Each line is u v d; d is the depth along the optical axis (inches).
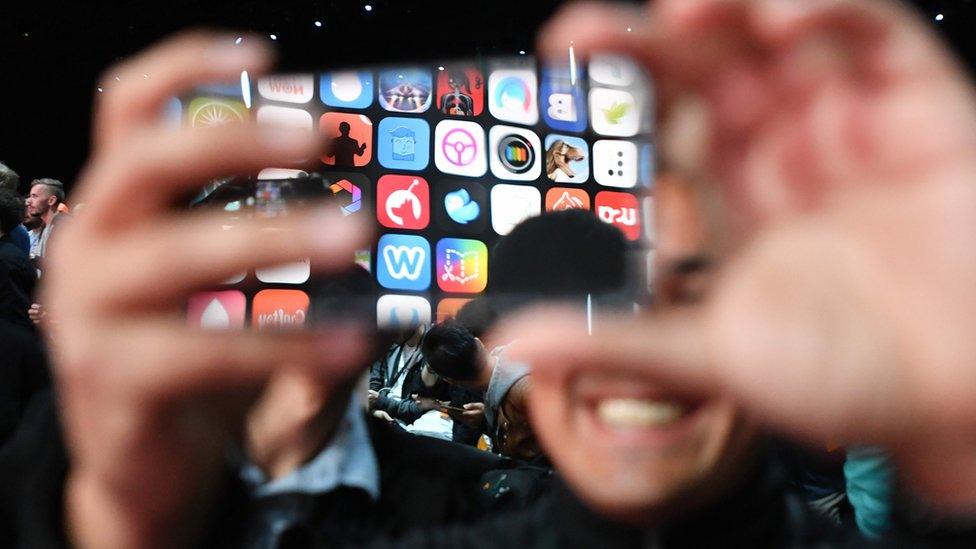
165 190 9.7
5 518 16.8
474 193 16.8
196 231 9.6
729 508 18.1
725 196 10.5
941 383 9.6
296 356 10.1
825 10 10.9
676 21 11.1
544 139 16.2
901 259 9.9
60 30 146.8
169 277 9.7
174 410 11.7
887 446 10.0
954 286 9.8
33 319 78.9
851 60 10.8
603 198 14.2
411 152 16.9
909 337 9.8
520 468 36.1
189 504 13.5
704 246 10.4
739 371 9.2
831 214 10.5
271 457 29.5
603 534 17.9
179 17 126.3
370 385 58.4
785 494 21.5
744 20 10.9
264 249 9.2
